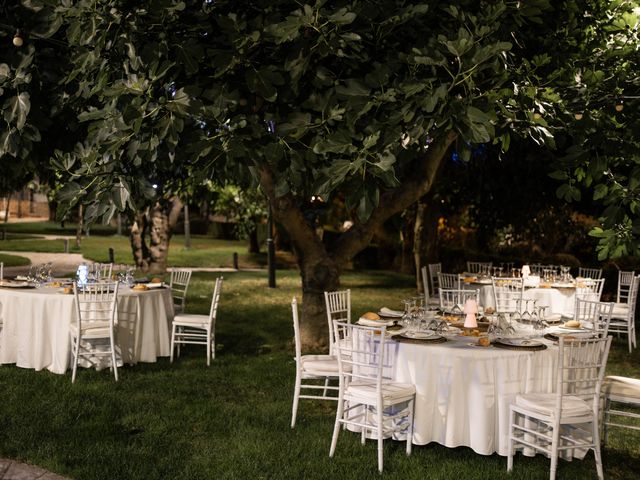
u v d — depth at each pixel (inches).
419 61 169.9
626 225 234.2
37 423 235.9
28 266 882.1
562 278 481.7
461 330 244.4
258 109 210.7
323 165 197.9
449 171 625.0
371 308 561.6
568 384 218.8
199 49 173.6
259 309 546.3
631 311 406.0
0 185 378.0
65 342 309.0
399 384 216.4
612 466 212.7
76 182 185.2
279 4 192.9
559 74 224.1
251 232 1105.4
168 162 202.1
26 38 183.2
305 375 243.3
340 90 181.0
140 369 325.4
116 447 215.2
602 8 276.5
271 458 209.2
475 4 209.0
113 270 700.0
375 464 206.8
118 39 179.9
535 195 601.9
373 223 367.9
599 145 222.4
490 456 216.1
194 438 227.3
